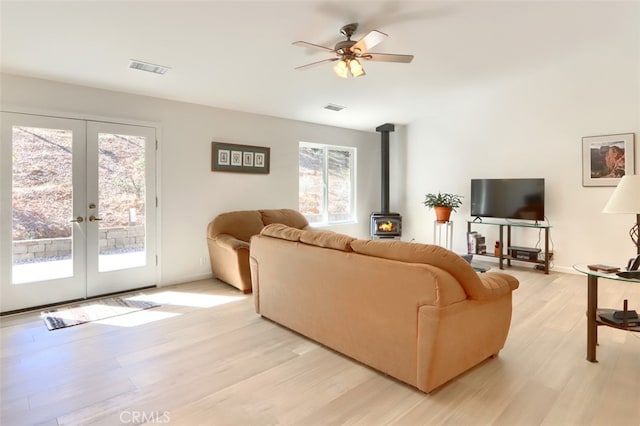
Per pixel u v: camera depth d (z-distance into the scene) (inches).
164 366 93.3
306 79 162.7
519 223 210.7
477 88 203.6
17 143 133.3
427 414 72.7
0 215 130.4
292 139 226.1
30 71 131.7
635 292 156.9
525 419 70.9
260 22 111.0
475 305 83.4
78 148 146.3
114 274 157.5
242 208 201.3
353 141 265.9
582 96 187.9
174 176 174.2
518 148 211.8
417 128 262.5
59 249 143.3
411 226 270.5
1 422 70.6
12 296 133.1
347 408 75.0
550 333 113.7
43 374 88.9
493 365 93.0
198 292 161.2
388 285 83.1
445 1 108.3
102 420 71.3
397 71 163.9
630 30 143.6
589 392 80.3
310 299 105.3
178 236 176.6
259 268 127.1
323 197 253.3
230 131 195.2
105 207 154.1
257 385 84.1
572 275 190.7
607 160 181.5
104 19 103.1
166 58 130.3
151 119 166.2
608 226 183.6
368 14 111.4
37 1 92.7
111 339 110.0
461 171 238.7
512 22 126.5
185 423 70.4
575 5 120.1
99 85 148.9
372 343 88.4
